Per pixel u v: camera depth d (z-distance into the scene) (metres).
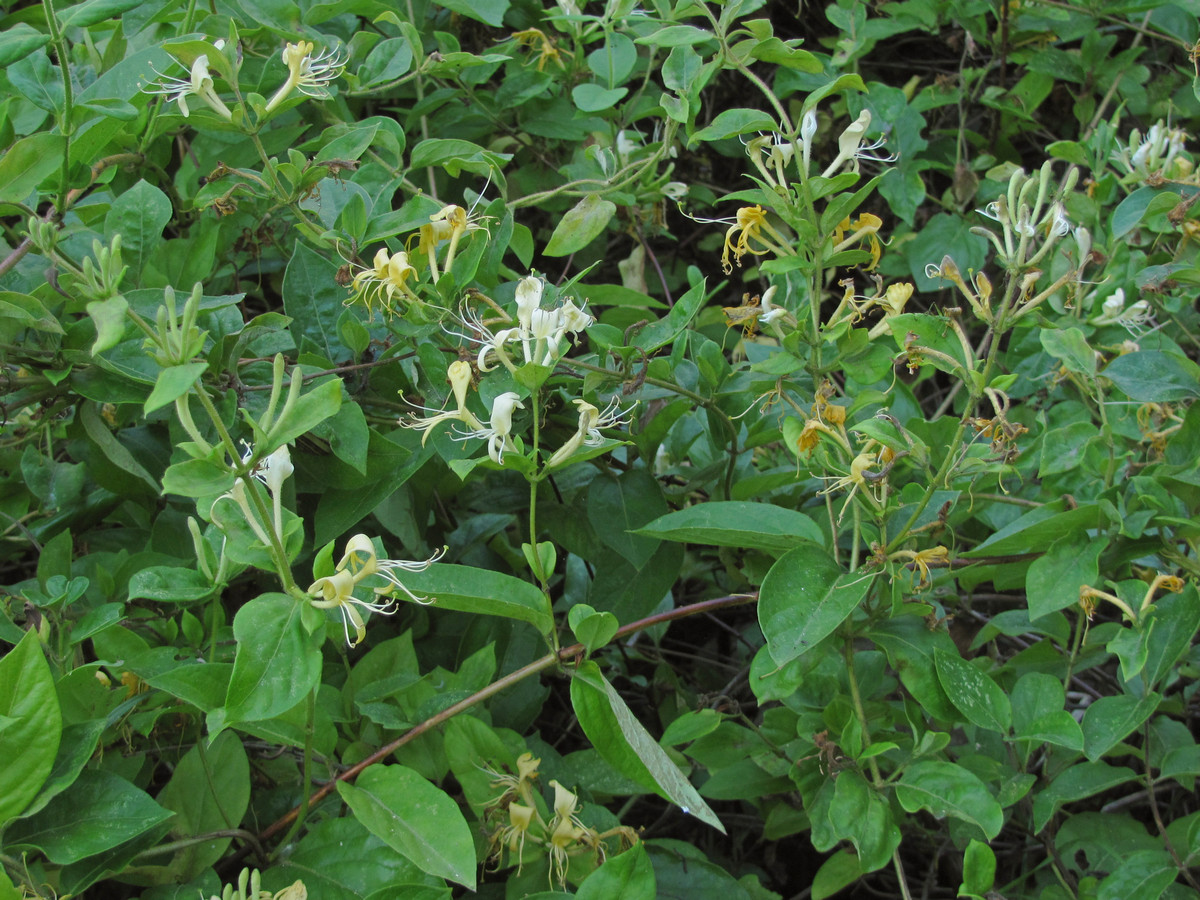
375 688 0.70
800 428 0.67
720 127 0.74
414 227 0.71
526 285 0.63
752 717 0.89
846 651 0.70
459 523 0.87
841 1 1.03
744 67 0.73
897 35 1.29
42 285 0.68
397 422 0.74
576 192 0.82
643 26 0.83
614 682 0.93
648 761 0.64
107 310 0.55
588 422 0.63
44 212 0.81
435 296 0.68
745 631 0.92
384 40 0.82
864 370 0.70
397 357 0.73
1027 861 0.84
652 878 0.62
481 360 0.64
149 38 0.80
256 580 0.79
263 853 0.66
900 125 1.01
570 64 0.95
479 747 0.69
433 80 0.94
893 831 0.66
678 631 0.97
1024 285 0.65
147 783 0.70
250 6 0.81
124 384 0.69
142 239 0.71
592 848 0.69
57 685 0.66
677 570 0.77
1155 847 0.74
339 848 0.65
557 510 0.81
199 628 0.68
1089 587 0.68
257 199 0.78
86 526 0.80
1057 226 0.64
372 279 0.67
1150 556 0.73
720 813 0.90
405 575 0.63
